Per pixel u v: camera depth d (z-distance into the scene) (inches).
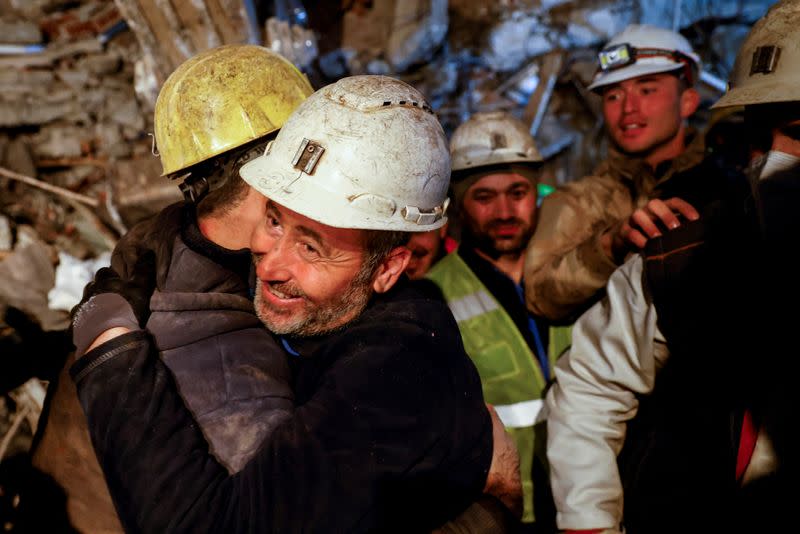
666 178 80.6
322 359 37.3
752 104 47.1
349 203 34.5
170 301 36.2
